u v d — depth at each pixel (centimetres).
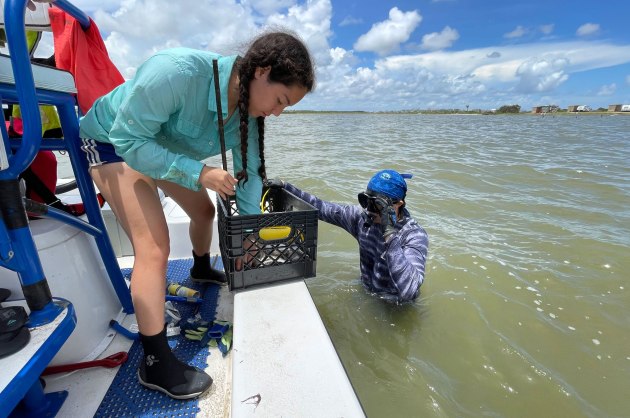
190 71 115
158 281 121
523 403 167
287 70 115
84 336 132
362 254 260
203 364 136
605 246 343
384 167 729
